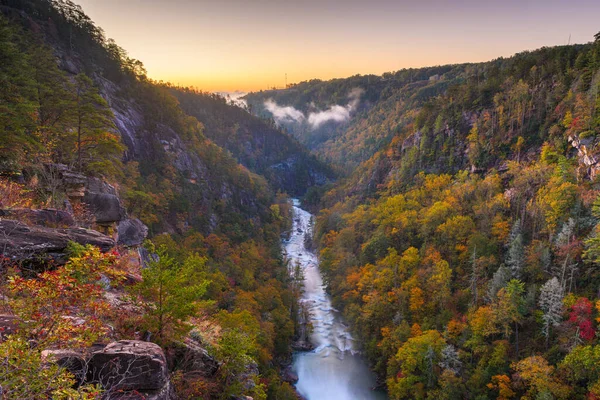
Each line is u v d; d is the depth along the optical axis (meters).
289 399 43.75
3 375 5.98
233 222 110.00
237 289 63.69
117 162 56.72
